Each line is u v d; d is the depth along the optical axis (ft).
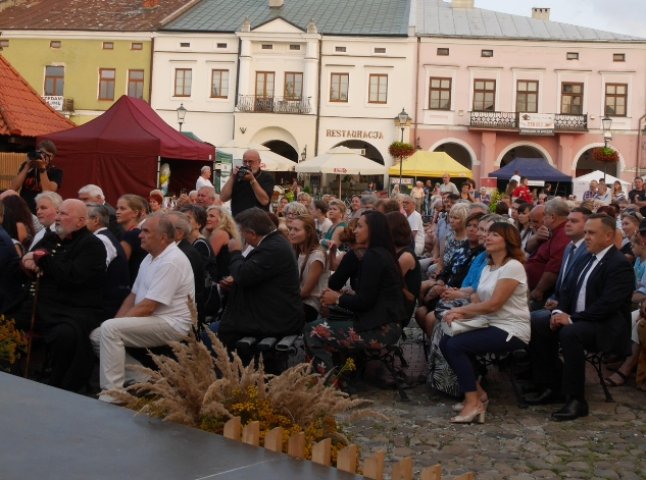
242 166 32.30
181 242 22.84
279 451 11.61
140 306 20.49
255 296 22.31
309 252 26.16
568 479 16.84
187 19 140.97
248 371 13.29
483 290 21.62
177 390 13.24
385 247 22.94
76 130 49.08
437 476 10.32
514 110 135.95
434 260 37.65
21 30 138.72
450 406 22.22
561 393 22.71
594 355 22.68
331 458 12.46
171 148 49.08
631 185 108.17
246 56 134.31
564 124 133.59
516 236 21.53
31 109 51.47
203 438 12.02
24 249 27.55
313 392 13.43
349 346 22.45
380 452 10.91
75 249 21.86
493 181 106.42
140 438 11.99
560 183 116.06
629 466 17.62
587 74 134.72
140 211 27.14
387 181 130.52
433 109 136.05
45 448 11.55
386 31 136.67
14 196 27.96
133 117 50.11
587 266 22.09
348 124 135.74
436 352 23.20
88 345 21.71
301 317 22.85
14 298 23.03
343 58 135.33
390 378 24.52
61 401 13.80
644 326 23.75
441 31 136.87
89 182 48.14
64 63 139.03
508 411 21.81
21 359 23.84
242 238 28.60
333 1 147.54
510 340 20.93
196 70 136.56
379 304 22.72
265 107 134.41
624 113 134.41
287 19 137.80
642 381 24.08
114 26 139.33
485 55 135.54
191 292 21.21
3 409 13.29
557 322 21.74
